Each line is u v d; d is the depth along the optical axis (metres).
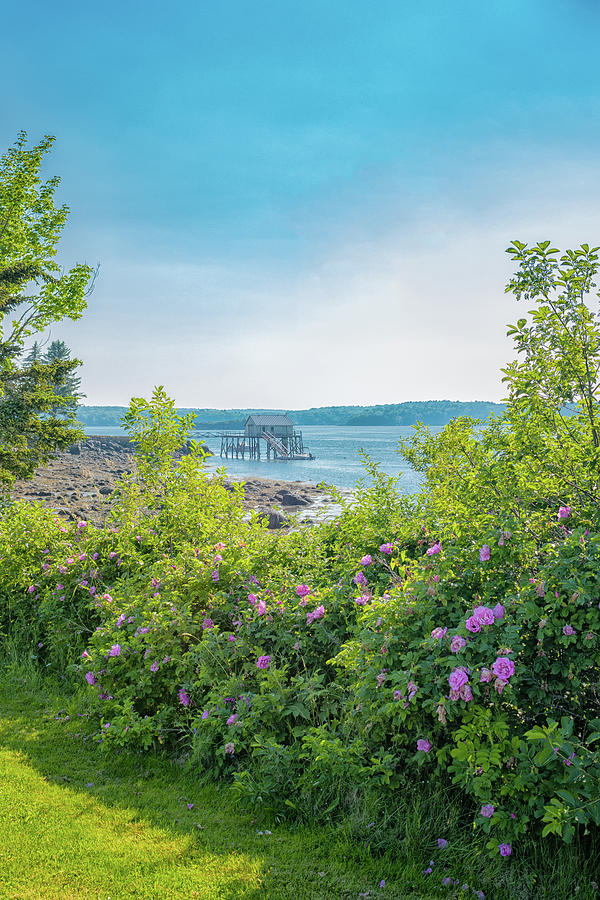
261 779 4.30
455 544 4.55
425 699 3.79
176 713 5.17
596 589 3.37
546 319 5.08
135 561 7.16
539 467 4.97
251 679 4.89
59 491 37.62
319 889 3.33
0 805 4.04
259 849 3.71
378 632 4.19
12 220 20.58
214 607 5.61
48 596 7.03
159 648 5.22
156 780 4.59
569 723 3.25
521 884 3.28
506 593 3.94
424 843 3.63
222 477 8.44
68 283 21.28
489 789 3.38
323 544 6.88
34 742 5.11
